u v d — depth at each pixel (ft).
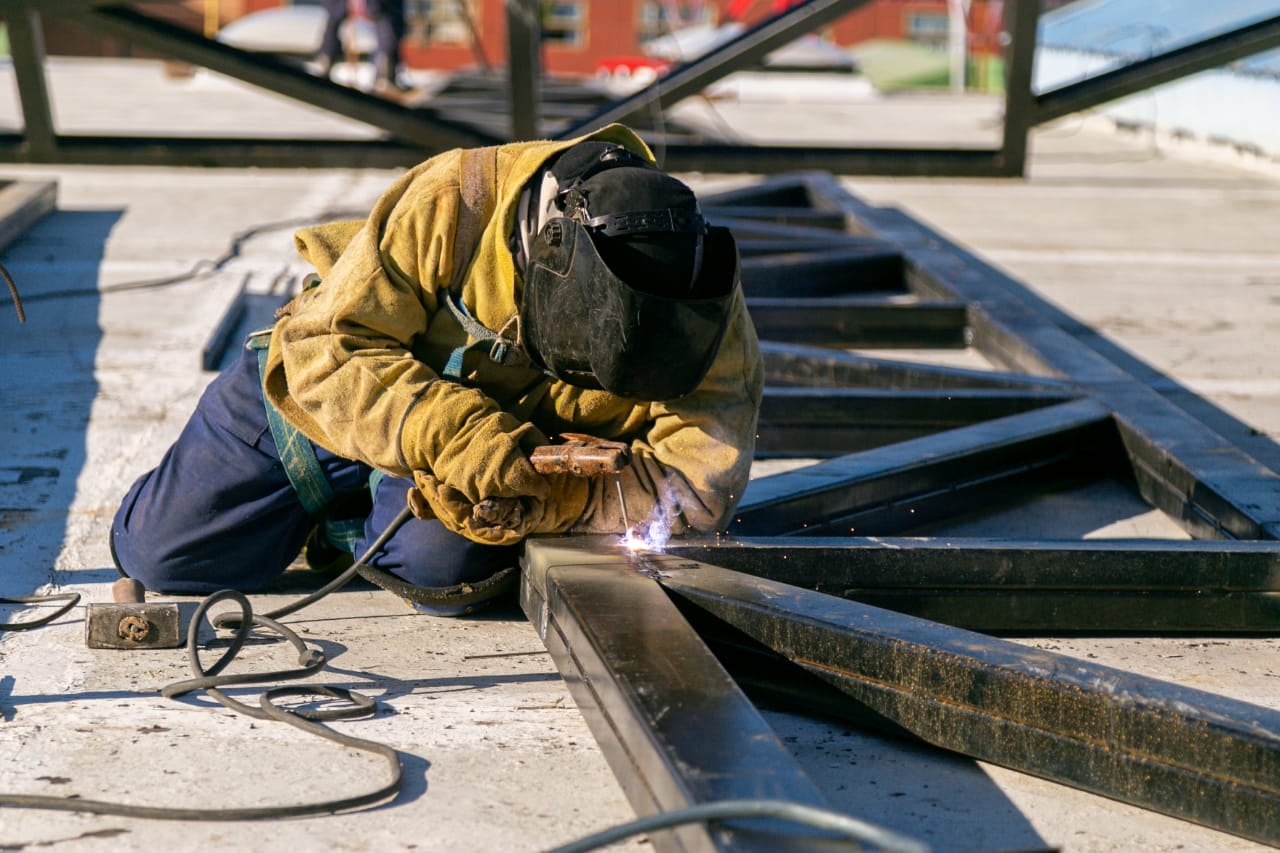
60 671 9.11
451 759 8.10
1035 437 13.57
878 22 100.58
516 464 8.81
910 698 8.36
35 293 20.74
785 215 27.02
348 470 10.06
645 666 7.55
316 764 7.98
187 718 8.49
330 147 34.32
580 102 54.03
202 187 32.55
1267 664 9.84
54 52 98.68
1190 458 13.00
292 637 9.35
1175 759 7.50
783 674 8.82
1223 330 21.11
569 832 7.32
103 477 13.23
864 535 12.19
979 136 51.90
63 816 7.27
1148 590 10.10
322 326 8.92
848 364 16.26
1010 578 9.92
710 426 9.40
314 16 76.54
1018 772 8.13
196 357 17.57
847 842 5.99
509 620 10.26
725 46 32.94
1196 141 45.27
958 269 21.75
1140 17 52.13
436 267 8.90
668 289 7.89
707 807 5.96
